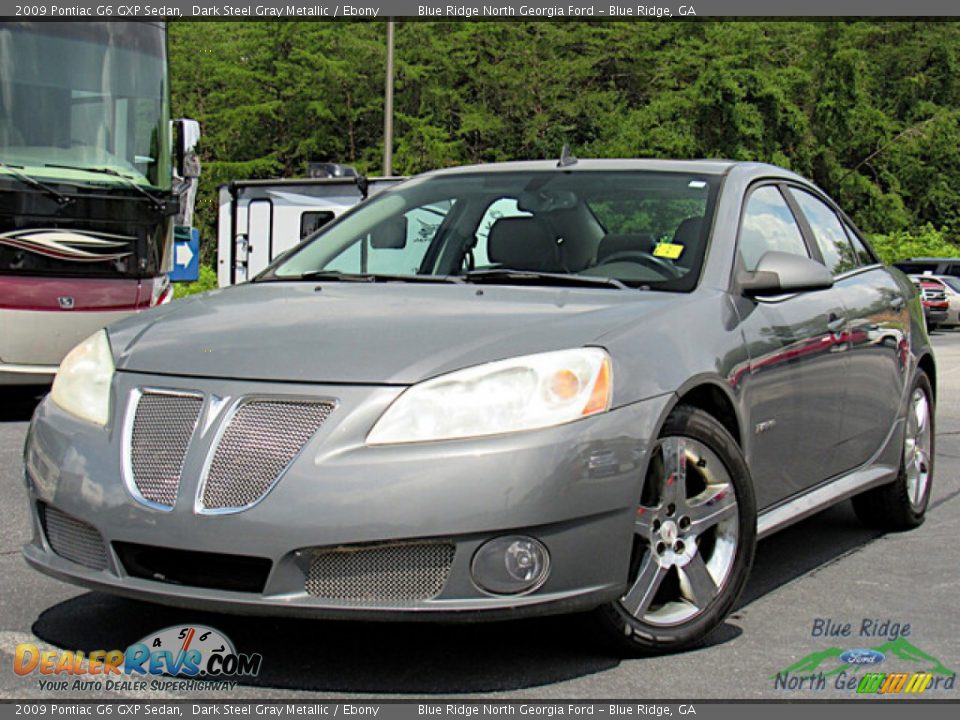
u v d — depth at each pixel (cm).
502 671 417
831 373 553
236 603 387
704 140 4662
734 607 452
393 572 384
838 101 5162
